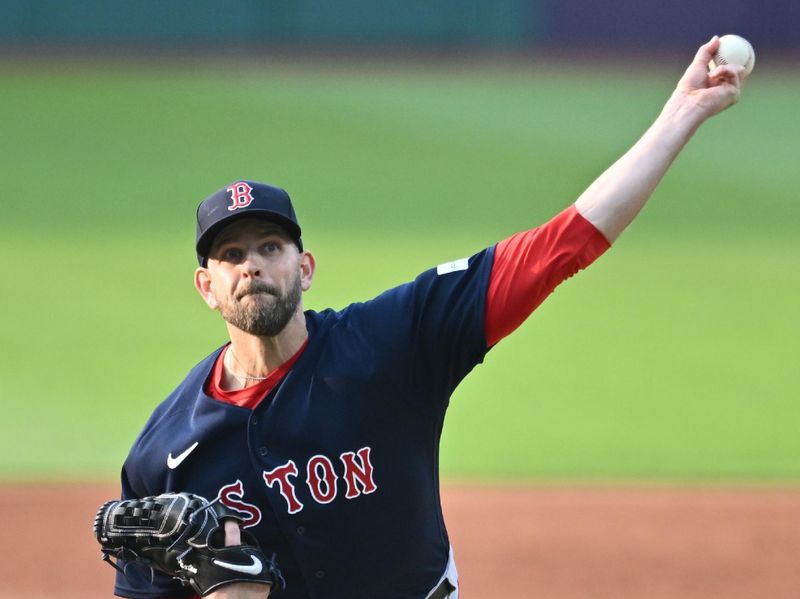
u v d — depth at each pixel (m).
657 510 27.53
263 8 115.88
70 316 43.97
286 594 11.45
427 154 80.06
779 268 52.41
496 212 65.00
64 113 90.81
